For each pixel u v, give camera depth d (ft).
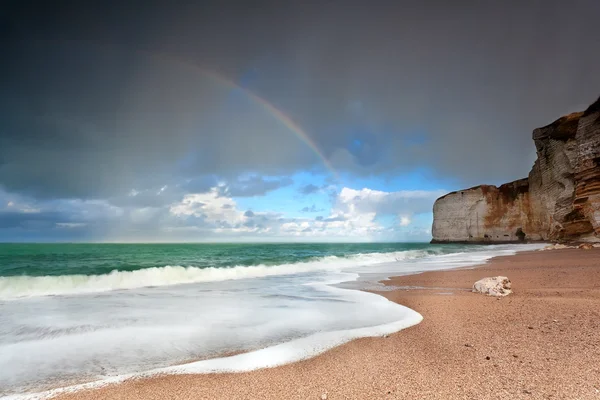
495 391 11.59
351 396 11.94
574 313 21.74
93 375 15.19
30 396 12.98
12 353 18.07
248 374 14.61
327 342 18.86
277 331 21.98
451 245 247.70
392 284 44.19
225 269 55.21
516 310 23.93
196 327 23.02
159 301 32.60
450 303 28.60
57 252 129.29
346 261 83.30
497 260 80.38
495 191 249.14
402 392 12.03
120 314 26.91
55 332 21.85
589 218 119.75
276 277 54.13
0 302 32.12
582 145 123.03
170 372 15.06
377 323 23.58
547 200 162.91
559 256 77.15
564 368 13.15
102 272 57.47
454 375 13.29
